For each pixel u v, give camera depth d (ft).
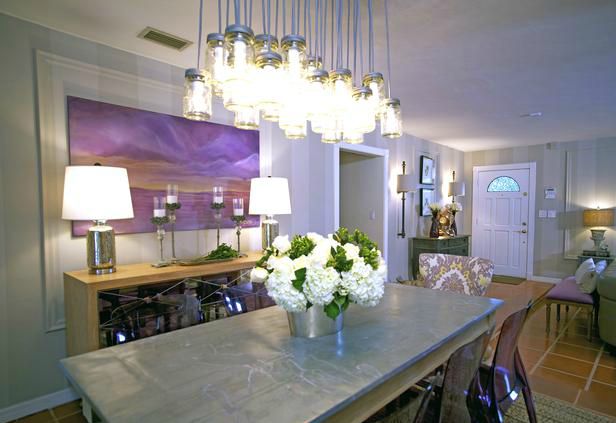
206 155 9.30
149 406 2.91
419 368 4.22
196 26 7.00
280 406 2.90
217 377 3.42
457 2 6.15
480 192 21.94
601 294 10.04
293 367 3.61
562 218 18.95
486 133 17.06
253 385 3.25
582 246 18.31
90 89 7.48
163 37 7.43
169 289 7.08
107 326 6.29
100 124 7.57
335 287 4.12
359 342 4.28
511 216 20.74
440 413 3.48
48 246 7.01
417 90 10.82
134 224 8.05
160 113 8.50
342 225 17.37
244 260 8.30
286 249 4.58
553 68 9.12
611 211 16.84
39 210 6.92
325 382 3.30
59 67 7.08
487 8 6.36
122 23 6.86
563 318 12.96
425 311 5.57
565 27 7.04
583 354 9.81
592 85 10.36
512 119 14.28
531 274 19.94
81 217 6.26
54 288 7.11
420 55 8.38
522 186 20.35
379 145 15.56
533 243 19.90
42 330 7.00
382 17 6.66
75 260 7.36
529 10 6.43
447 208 18.86
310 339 4.40
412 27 7.07
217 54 5.03
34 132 6.82
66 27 6.97
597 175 17.94
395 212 16.80
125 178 6.81
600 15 6.58
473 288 8.18
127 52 8.03
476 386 4.42
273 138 11.04
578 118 14.07
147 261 8.32
